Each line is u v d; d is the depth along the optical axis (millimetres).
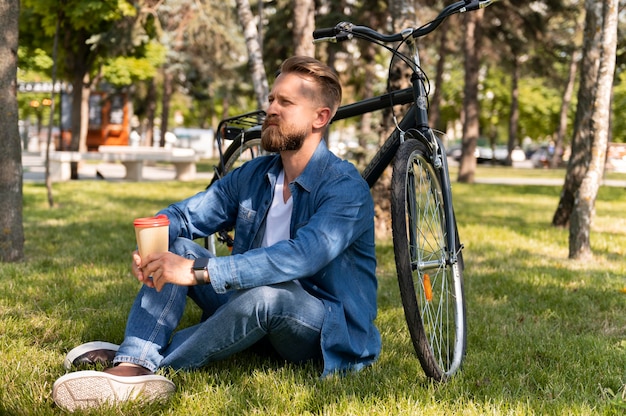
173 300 2561
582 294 4758
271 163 2828
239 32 25875
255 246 2770
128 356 2486
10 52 5285
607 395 2672
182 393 2473
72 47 16438
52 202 9922
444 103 43531
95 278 4859
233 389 2582
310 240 2482
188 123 57062
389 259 6023
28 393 2471
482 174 26547
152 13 15891
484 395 2611
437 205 3051
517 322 3938
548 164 36656
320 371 2764
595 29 8477
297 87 2590
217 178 4039
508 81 41000
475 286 5000
